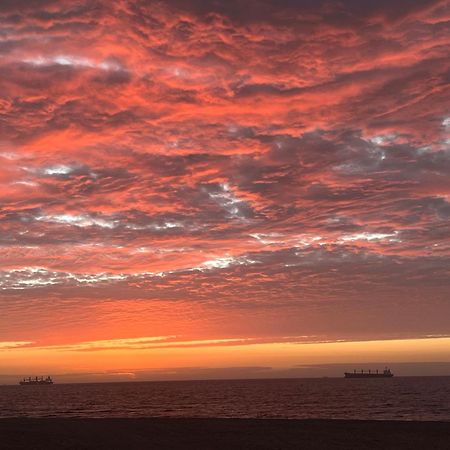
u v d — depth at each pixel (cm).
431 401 9775
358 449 2436
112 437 2631
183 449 2362
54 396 16050
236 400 11575
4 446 2303
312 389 18388
